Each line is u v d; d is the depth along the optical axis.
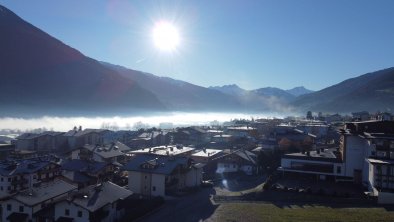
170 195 75.06
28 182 81.00
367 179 67.31
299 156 77.38
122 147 125.31
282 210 57.28
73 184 76.81
